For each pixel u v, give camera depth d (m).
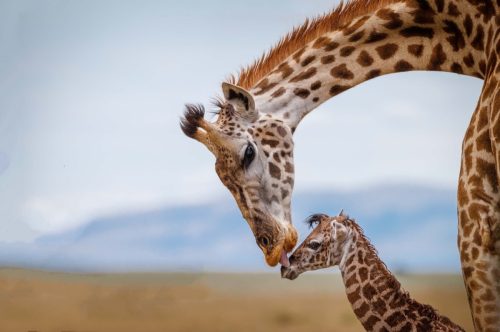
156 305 33.38
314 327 33.16
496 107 11.94
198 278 47.56
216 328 31.69
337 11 14.34
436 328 15.21
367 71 14.06
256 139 13.94
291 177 14.04
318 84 14.19
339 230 15.90
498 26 12.60
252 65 14.66
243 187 13.91
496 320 12.28
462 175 12.55
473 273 12.36
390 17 13.77
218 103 14.35
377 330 15.60
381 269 15.73
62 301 28.36
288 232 13.87
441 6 13.31
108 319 28.97
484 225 12.21
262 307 37.94
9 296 27.16
